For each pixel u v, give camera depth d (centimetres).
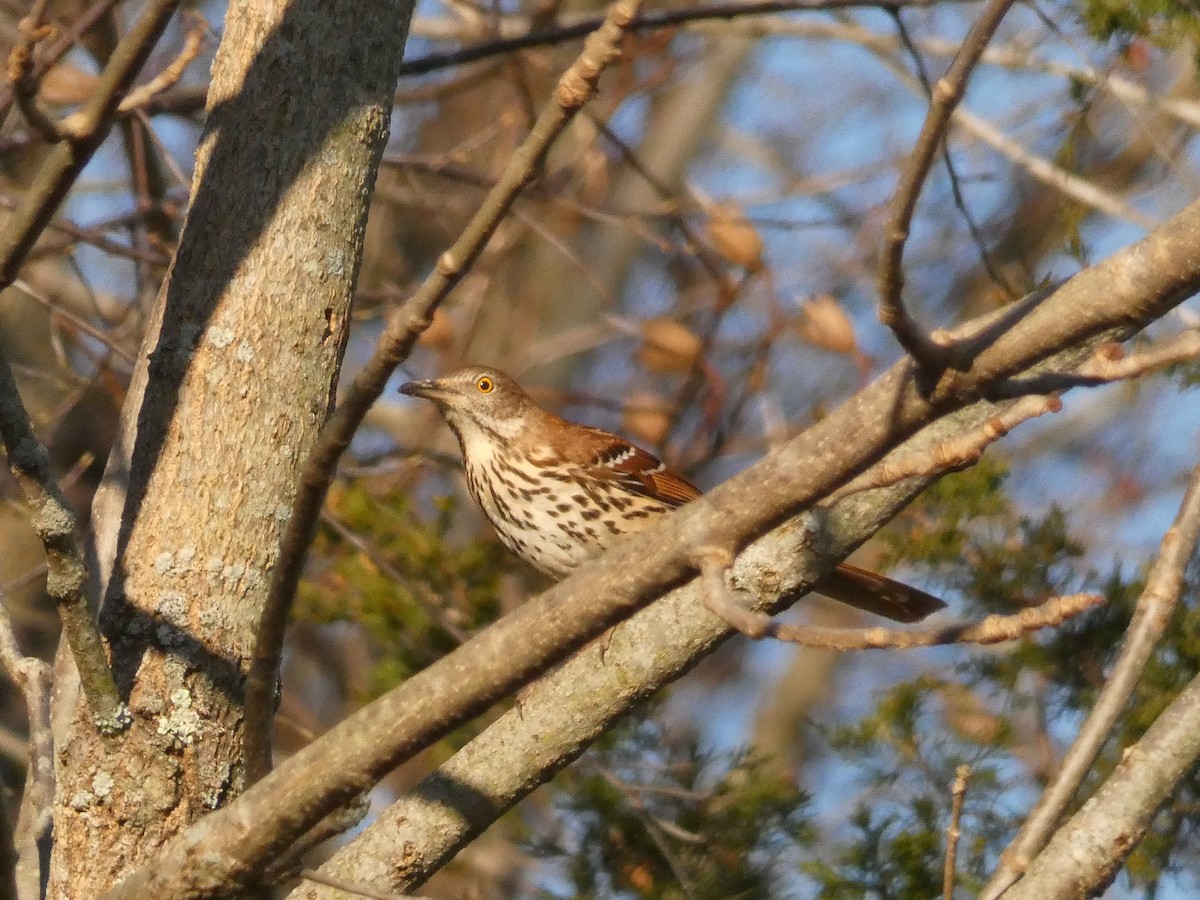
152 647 678
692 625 759
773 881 1060
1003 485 1255
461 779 758
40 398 1466
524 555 1196
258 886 583
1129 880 963
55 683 700
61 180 587
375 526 1268
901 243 449
